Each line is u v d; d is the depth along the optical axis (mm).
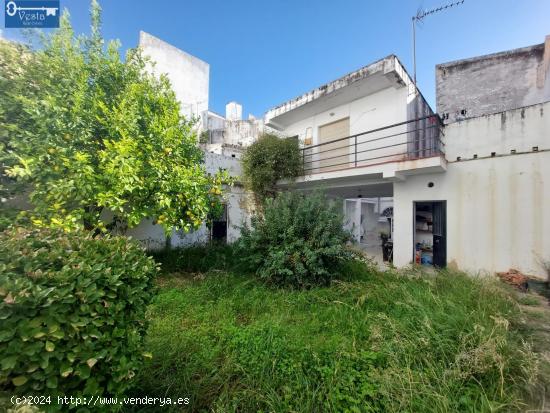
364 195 10352
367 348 2494
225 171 5824
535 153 4555
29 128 3568
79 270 1371
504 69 7652
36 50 4148
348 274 4762
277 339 2551
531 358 1929
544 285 4156
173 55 11320
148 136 4488
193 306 3646
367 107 7566
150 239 6875
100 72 4477
